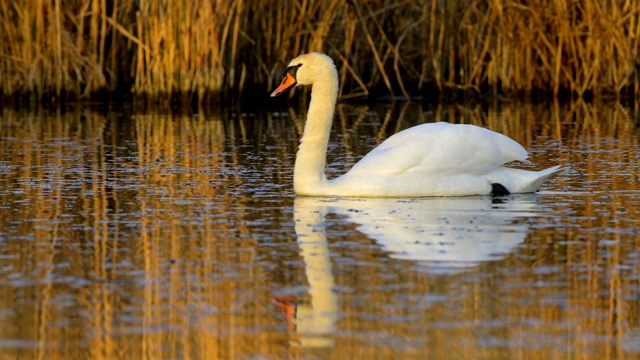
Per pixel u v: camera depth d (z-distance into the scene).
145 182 14.95
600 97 27.23
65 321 8.64
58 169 16.14
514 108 25.58
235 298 9.19
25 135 20.52
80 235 11.51
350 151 18.28
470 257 10.40
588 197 13.55
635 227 11.68
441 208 12.81
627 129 20.88
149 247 10.95
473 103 27.09
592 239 11.12
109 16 27.00
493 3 27.44
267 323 8.57
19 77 26.05
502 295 9.18
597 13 26.72
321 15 26.98
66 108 25.62
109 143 19.36
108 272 10.02
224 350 8.02
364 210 12.71
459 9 28.05
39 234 11.56
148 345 8.12
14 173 15.75
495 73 27.98
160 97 25.97
